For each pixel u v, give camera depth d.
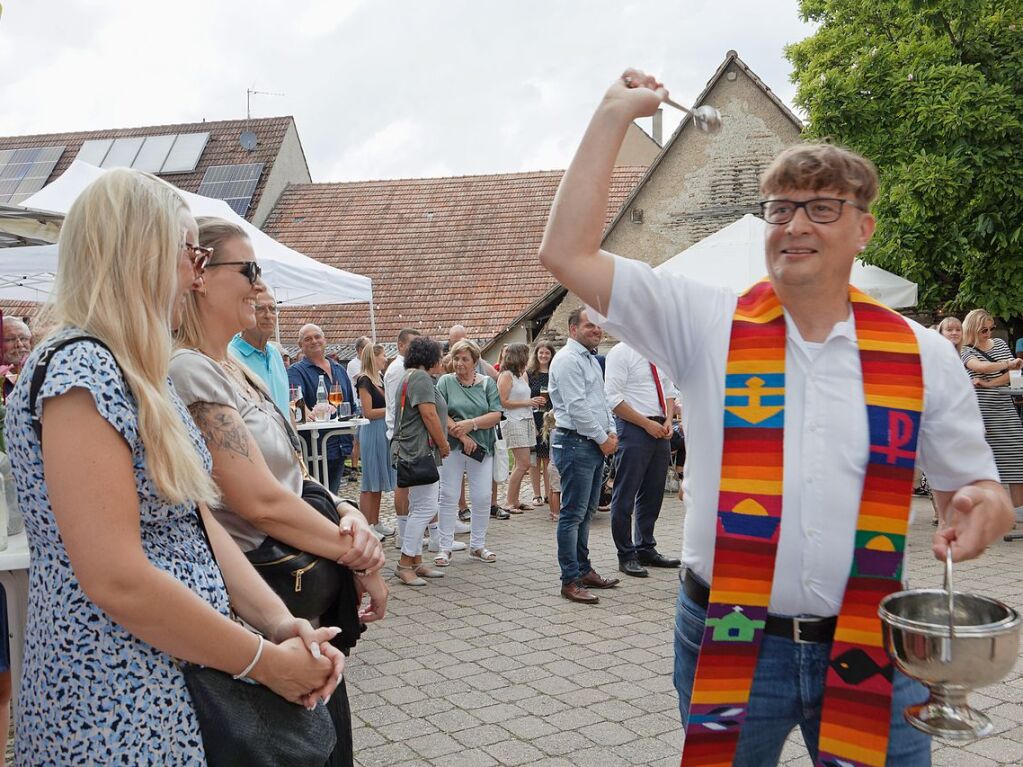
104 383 1.56
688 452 2.05
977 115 10.49
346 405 7.88
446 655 4.96
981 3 11.10
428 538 8.03
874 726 1.86
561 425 6.08
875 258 11.44
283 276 8.32
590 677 4.56
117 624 1.58
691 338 1.98
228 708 1.66
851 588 1.88
